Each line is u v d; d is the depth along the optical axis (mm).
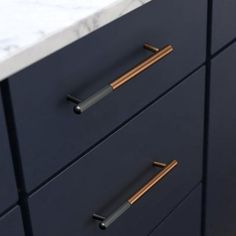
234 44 1158
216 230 1361
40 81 723
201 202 1251
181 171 1116
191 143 1125
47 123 753
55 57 732
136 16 852
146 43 899
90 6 771
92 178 870
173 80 996
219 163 1263
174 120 1038
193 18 995
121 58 853
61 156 794
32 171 755
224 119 1223
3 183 720
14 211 750
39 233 803
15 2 802
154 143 1000
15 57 664
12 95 692
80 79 786
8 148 712
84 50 775
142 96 923
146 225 1053
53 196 804
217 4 1043
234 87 1216
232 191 1374
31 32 707
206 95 1125
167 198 1095
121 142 910
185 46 1001
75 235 873
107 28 802
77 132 809
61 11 762
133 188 979
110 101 852
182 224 1195
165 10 916
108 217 899
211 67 1104
